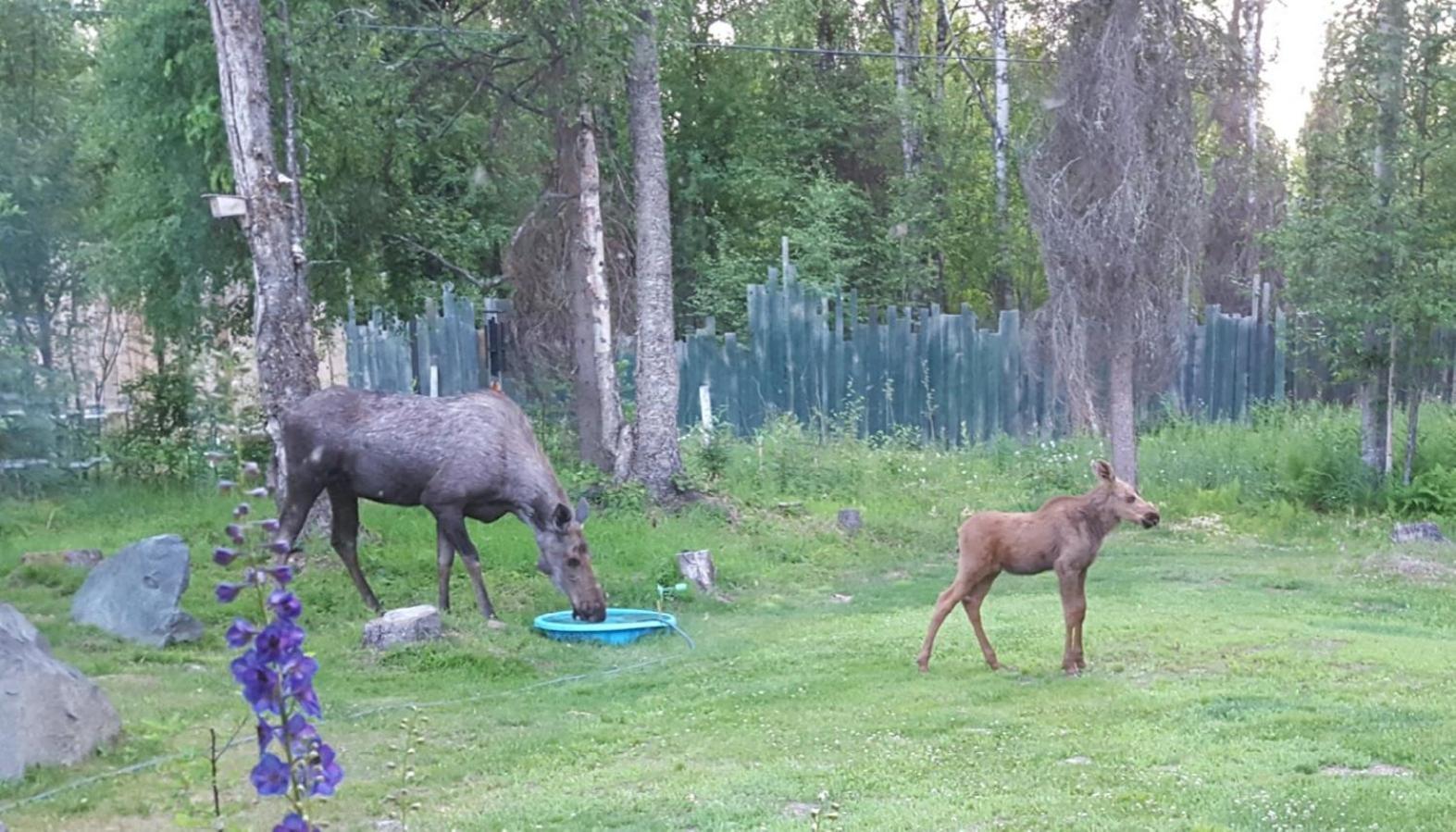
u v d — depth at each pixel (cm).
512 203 2359
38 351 1972
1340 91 1869
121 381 2175
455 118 1903
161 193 1838
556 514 1150
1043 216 1766
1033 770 718
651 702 930
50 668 752
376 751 796
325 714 879
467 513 1202
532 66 1773
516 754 795
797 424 2130
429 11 1783
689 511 1684
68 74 2059
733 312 2683
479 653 1036
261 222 1408
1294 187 2069
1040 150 1786
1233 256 2811
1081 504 978
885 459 2064
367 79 1650
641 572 1409
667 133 3109
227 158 1734
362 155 1928
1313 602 1293
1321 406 2494
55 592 1207
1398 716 812
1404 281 1820
